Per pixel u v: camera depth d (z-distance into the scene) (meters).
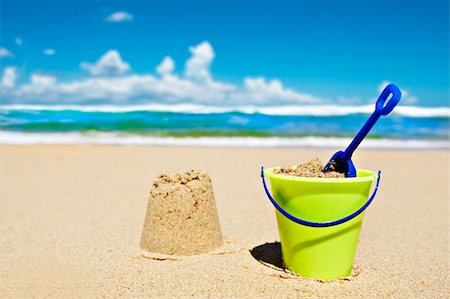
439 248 0.77
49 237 0.79
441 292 0.60
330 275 0.62
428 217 0.96
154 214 0.71
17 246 0.75
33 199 1.04
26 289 0.59
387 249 0.77
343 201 0.59
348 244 0.61
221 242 0.74
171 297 0.57
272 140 2.23
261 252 0.72
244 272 0.64
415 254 0.74
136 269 0.65
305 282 0.61
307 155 1.77
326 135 2.36
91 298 0.57
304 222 0.60
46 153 1.72
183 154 1.74
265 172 0.65
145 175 1.32
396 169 1.52
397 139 2.31
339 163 0.65
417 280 0.64
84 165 1.48
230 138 2.26
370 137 2.34
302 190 0.59
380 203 1.08
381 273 0.66
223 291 0.59
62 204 1.00
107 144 2.04
